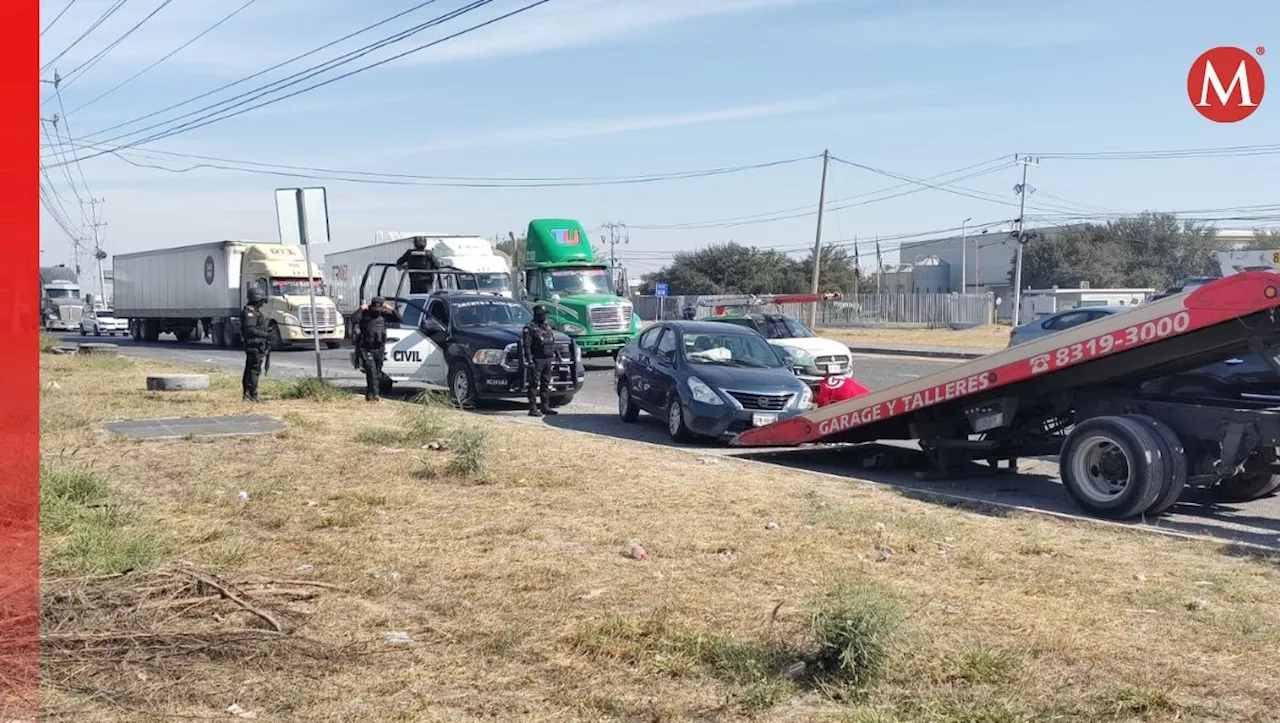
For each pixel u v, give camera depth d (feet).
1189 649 17.44
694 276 304.50
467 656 16.61
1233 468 30.66
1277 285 27.40
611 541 24.45
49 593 19.06
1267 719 14.58
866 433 39.78
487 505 28.37
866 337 161.17
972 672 16.03
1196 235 283.38
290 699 14.74
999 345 131.95
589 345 90.79
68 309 205.67
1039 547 24.67
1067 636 17.93
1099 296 193.16
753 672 15.67
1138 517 30.78
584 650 16.89
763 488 31.81
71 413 46.60
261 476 31.81
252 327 53.88
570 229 96.37
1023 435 36.76
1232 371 38.04
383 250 116.16
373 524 25.89
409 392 66.69
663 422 54.03
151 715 14.07
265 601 19.20
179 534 24.13
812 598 19.76
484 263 106.73
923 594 20.45
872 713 14.16
